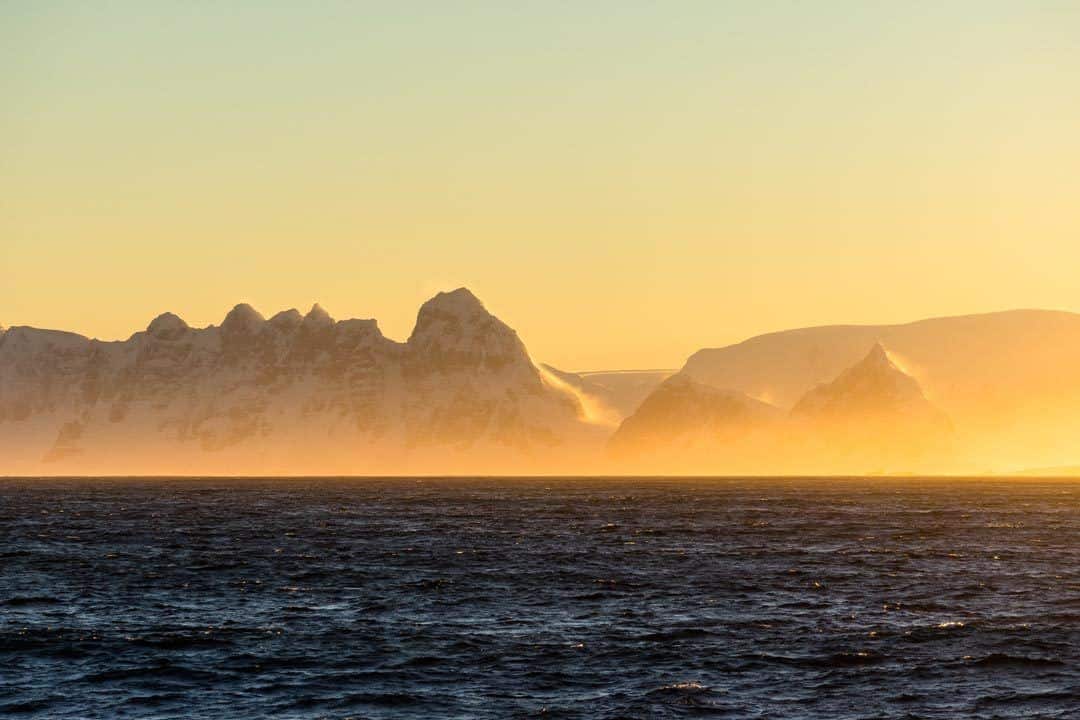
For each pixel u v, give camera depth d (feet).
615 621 646.74
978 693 492.13
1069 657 552.00
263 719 459.73
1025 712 465.88
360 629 624.18
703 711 467.93
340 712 468.75
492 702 481.05
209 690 499.92
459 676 520.83
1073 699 482.69
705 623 640.17
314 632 616.39
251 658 554.05
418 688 501.56
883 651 565.53
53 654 563.48
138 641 591.37
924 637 598.75
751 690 497.05
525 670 530.68
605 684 506.89
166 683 510.99
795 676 519.19
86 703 481.05
